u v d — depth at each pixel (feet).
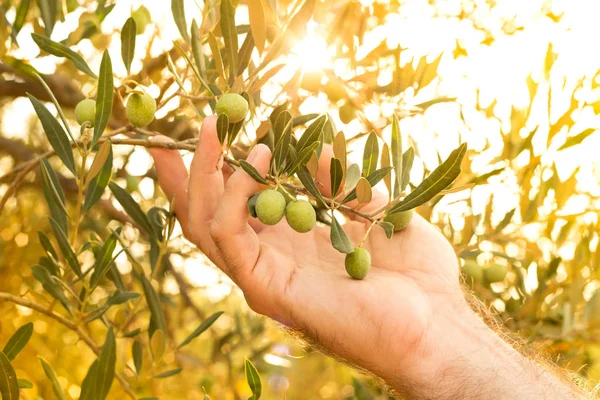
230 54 1.97
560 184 2.86
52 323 3.39
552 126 2.83
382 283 2.15
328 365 4.86
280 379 4.05
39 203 3.71
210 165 2.03
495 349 2.16
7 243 3.38
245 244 2.06
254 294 2.13
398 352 2.09
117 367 3.06
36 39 2.01
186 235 2.31
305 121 2.28
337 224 1.90
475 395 2.08
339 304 2.10
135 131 2.03
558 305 2.93
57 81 3.12
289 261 2.18
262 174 1.93
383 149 1.94
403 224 2.21
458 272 2.26
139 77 2.65
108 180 2.17
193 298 4.12
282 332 2.31
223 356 3.67
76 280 2.33
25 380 2.01
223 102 1.93
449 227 2.91
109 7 2.48
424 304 2.15
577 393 2.18
